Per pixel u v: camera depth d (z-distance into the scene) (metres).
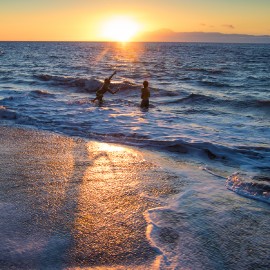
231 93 18.34
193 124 10.35
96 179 5.42
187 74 30.03
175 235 3.68
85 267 3.10
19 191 4.83
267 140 8.34
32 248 3.36
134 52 104.81
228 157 6.91
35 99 14.70
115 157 6.76
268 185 5.13
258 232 3.79
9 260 3.16
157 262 3.17
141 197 4.73
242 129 9.71
